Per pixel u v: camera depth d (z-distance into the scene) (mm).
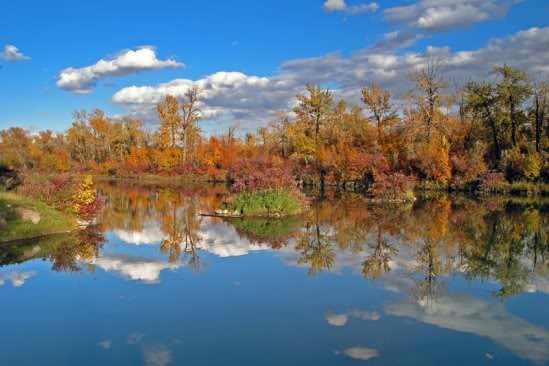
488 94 47625
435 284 11625
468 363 7059
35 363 7141
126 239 18156
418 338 8039
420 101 47656
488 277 12430
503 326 8664
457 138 48750
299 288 11180
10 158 69875
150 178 70562
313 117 61594
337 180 51625
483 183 40812
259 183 27297
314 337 8078
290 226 21719
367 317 9102
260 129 77188
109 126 82812
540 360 7168
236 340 7949
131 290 11016
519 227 21484
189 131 70812
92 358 7301
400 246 16844
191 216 25578
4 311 9539
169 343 7855
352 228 21156
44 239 17500
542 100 45688
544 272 13016
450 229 20906
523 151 44812
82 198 21734
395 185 34188
